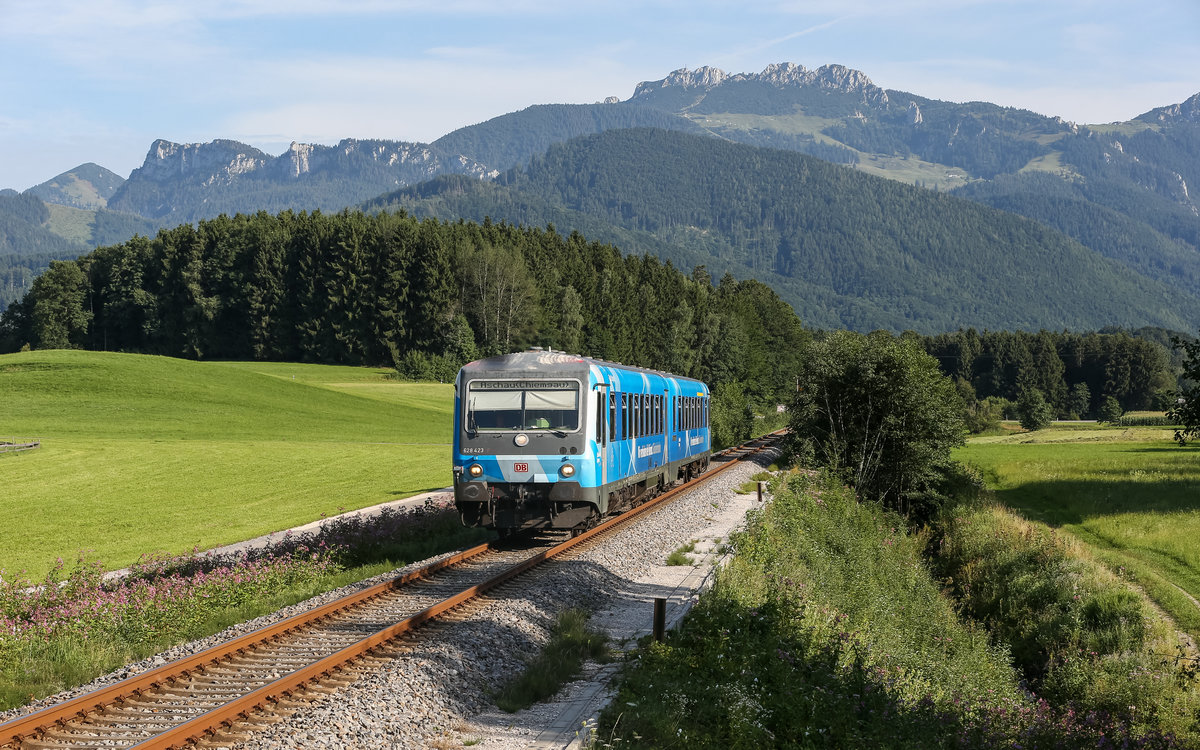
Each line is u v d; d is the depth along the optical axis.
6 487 43.00
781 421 119.75
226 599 16.50
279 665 11.57
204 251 154.00
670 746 9.86
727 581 16.80
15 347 156.25
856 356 41.22
